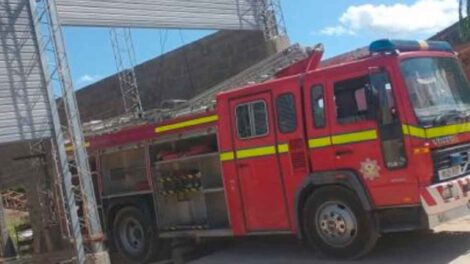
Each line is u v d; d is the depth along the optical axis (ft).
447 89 28.91
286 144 30.04
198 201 34.78
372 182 27.48
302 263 29.63
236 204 32.22
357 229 28.19
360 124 27.71
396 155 26.81
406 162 26.55
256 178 31.30
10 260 54.34
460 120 28.19
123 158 39.27
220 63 62.54
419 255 28.09
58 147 40.68
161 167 36.70
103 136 40.37
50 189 50.60
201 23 57.57
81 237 39.86
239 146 31.86
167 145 36.50
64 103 40.70
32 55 42.19
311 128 29.19
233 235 32.86
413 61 27.73
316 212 29.48
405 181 26.66
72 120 40.57
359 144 27.76
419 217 26.55
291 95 29.84
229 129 32.22
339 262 28.71
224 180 32.58
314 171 29.17
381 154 27.17
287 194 30.22
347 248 28.58
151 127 36.94
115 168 39.86
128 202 39.01
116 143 39.37
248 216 31.86
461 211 27.48
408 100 26.63
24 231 64.34
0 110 40.24
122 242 39.83
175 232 36.17
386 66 27.02
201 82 64.28
